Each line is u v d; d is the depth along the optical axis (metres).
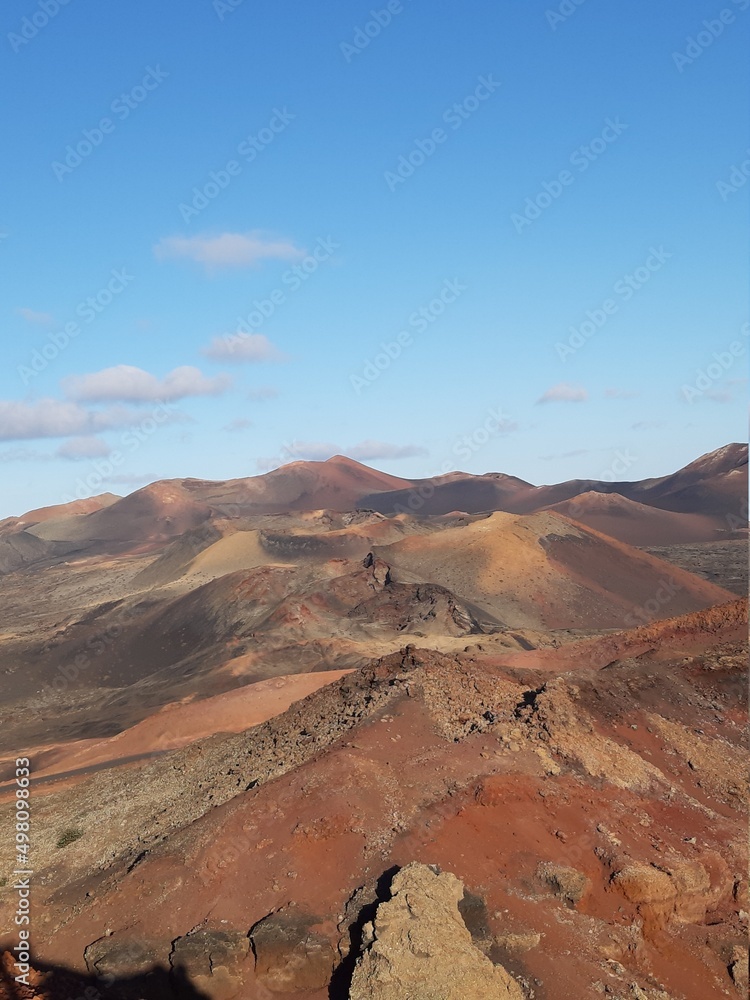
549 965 21.92
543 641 104.50
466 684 36.72
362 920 22.70
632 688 39.62
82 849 35.31
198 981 22.58
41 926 27.73
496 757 29.50
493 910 23.19
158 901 26.09
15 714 101.50
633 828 27.75
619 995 21.45
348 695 39.78
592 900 24.72
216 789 35.31
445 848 25.09
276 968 22.47
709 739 37.00
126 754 62.56
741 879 26.72
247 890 25.20
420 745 31.16
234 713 66.25
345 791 27.67
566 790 28.38
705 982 23.52
